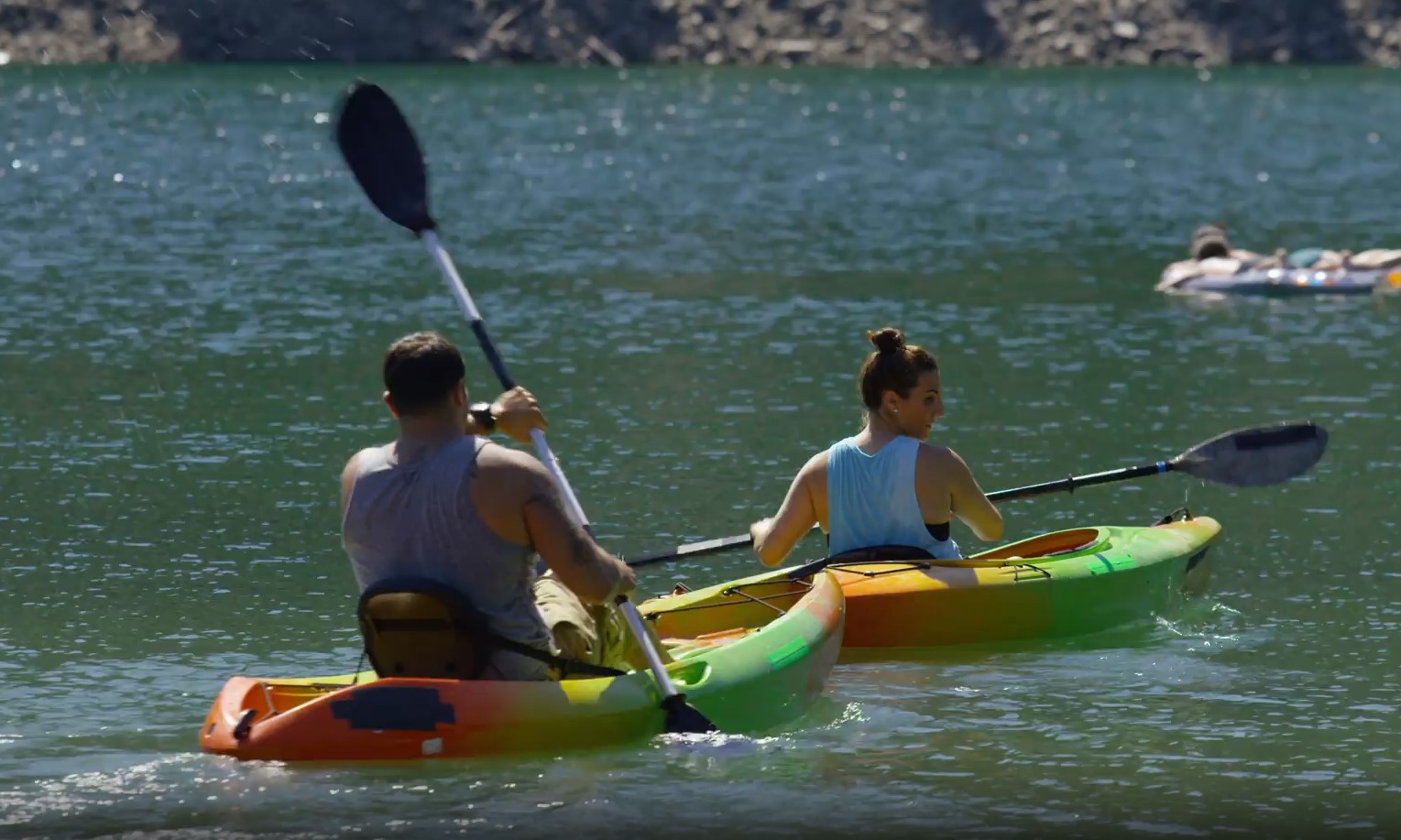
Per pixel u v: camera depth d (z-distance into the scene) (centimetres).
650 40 15738
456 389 1919
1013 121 11988
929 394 2536
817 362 4553
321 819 1748
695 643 2334
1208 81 14775
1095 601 2550
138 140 10300
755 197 8338
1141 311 5425
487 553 1891
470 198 8150
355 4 15475
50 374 4338
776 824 1778
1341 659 2420
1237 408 4044
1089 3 16125
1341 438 3772
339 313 5247
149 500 3222
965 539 3081
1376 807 1866
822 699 2222
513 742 1884
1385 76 15200
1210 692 2270
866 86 14175
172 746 2005
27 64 14725
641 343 4797
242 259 6319
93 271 6006
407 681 1875
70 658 2373
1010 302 5550
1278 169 9700
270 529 3052
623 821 1767
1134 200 8425
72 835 1719
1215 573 2866
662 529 3036
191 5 15250
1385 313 5409
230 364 4488
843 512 2548
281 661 2377
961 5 16088
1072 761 1994
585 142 10525
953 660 2412
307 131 10888
